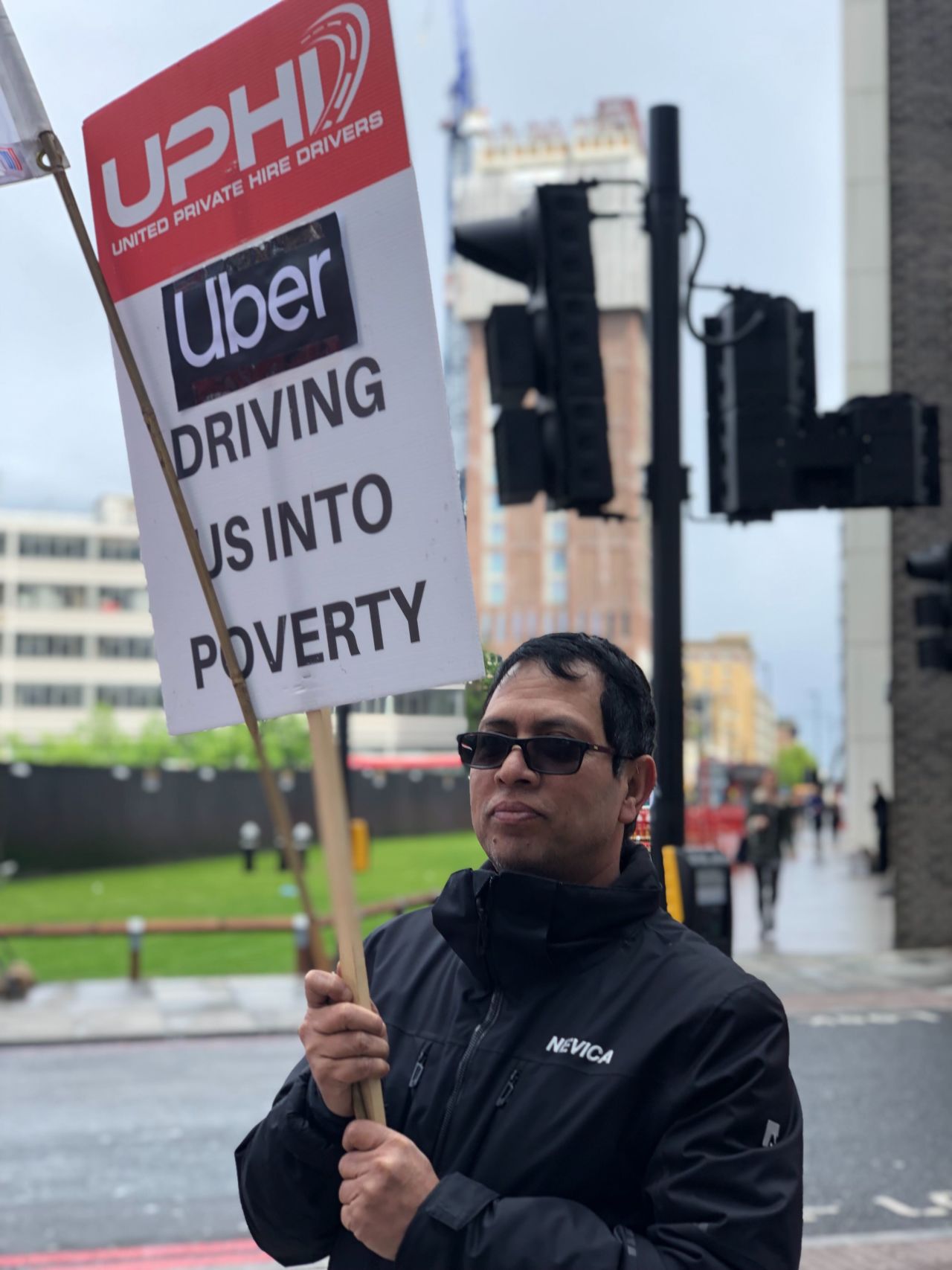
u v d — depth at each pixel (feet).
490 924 6.77
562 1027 6.61
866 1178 24.47
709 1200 6.07
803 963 54.24
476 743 7.10
